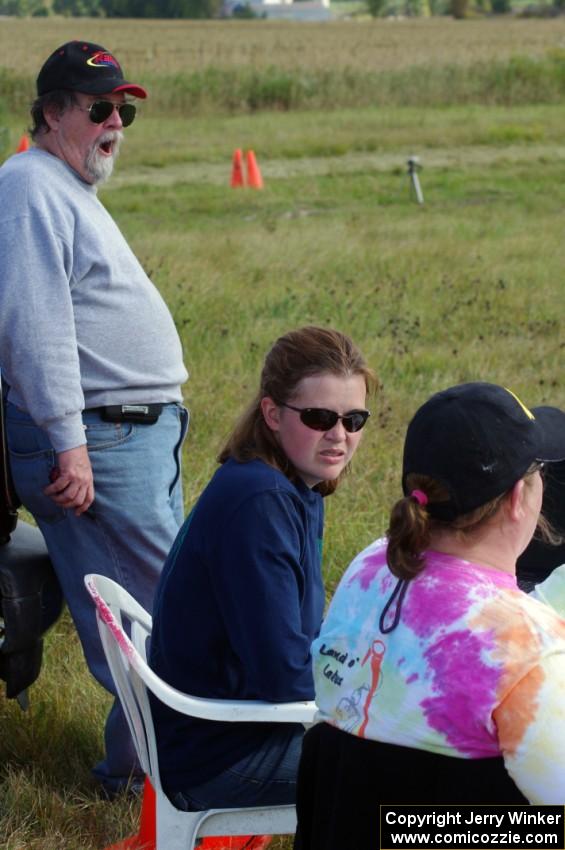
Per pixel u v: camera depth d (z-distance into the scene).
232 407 24.75
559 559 11.08
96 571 12.55
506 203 60.41
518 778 6.86
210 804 9.75
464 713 6.94
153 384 12.60
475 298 35.38
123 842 10.88
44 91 12.26
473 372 27.69
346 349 9.70
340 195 64.75
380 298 35.88
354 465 21.12
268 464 9.59
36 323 11.63
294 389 9.53
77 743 13.40
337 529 18.28
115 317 12.33
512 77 112.19
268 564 9.20
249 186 68.31
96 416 12.35
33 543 13.12
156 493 12.64
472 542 7.31
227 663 9.71
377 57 137.00
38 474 12.20
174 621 9.72
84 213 12.17
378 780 7.31
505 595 7.14
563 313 34.41
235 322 32.53
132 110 12.57
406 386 26.94
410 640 7.19
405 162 78.62
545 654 6.88
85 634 12.61
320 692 7.78
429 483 7.22
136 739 9.94
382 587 7.61
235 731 9.64
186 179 72.12
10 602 12.12
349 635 7.64
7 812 11.84
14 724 13.52
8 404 12.34
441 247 45.09
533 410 8.18
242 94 108.88
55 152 12.33
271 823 9.86
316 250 44.56
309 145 84.94
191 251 44.09
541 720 6.75
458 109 107.69
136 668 9.09
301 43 180.88
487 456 7.11
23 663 12.34
